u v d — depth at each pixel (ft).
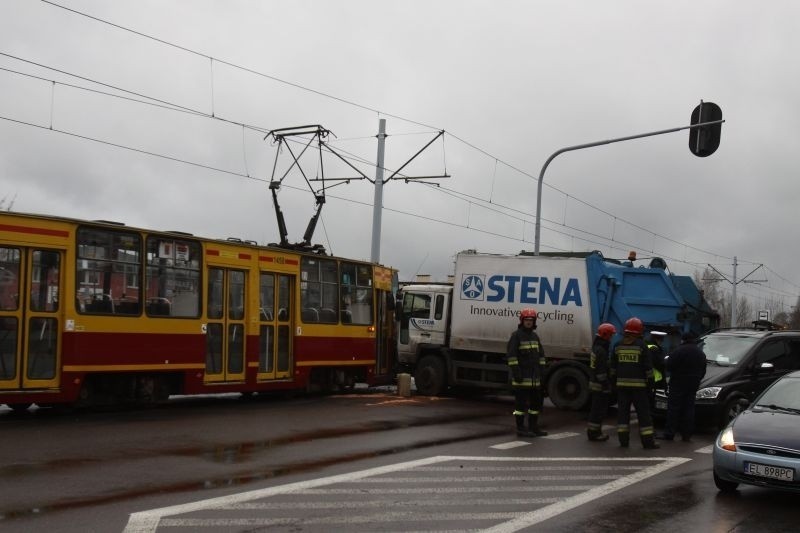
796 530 24.39
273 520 23.21
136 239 46.78
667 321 60.39
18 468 29.04
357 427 43.73
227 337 52.42
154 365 47.01
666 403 47.70
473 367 63.57
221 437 38.22
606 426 50.24
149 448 34.32
